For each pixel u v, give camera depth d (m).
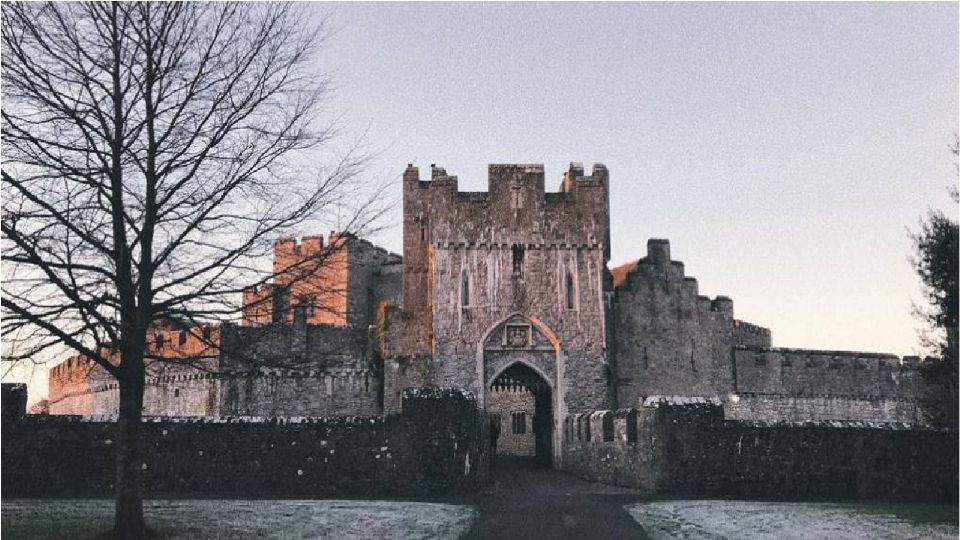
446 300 44.34
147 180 15.91
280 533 16.64
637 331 51.16
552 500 23.61
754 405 53.97
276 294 16.70
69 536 15.49
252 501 22.50
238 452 24.61
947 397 22.66
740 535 16.83
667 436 25.31
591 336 44.50
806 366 56.97
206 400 45.53
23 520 17.53
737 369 53.78
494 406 60.94
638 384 50.41
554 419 43.22
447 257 44.66
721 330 53.75
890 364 60.62
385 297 59.94
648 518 19.52
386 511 20.27
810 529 17.53
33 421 23.72
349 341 48.31
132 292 15.66
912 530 17.39
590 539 16.73
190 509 20.11
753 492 24.91
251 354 45.28
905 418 60.31
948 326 21.97
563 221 45.34
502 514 20.19
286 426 24.92
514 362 43.97
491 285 44.56
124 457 15.78
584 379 44.06
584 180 45.75
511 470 40.72
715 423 25.36
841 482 25.03
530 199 45.41
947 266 21.70
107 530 16.11
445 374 43.69
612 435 30.75
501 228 45.06
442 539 16.44
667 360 51.47
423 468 24.89
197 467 24.41
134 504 15.73
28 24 15.34
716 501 23.19
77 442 23.84
